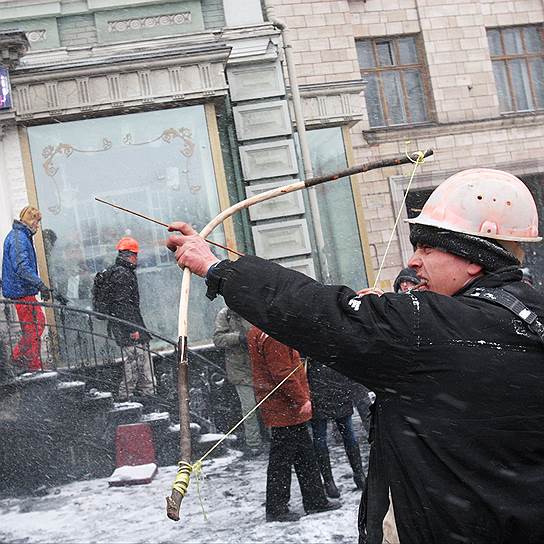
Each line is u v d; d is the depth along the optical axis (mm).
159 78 10867
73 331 10266
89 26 11609
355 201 12375
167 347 10688
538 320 2145
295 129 12180
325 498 6598
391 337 2088
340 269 12273
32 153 10750
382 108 14172
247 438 9109
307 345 2141
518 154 14492
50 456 8820
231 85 11781
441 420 2090
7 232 10578
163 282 10789
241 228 11734
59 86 10695
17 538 7098
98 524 7316
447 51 14383
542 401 2088
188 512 7398
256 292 2174
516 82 14812
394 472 2145
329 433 9867
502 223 2254
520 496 2068
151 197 10906
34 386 8891
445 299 2154
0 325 9453
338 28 13758
